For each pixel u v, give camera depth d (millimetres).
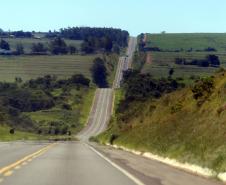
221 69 66000
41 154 60906
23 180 28484
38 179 29297
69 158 53750
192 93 69688
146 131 80375
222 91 54000
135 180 29266
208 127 46969
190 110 62781
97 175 32781
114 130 141250
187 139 49500
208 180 30406
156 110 90812
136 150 74188
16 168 37125
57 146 99562
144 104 133250
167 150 52969
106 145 122062
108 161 49281
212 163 35531
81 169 38000
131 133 96125
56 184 26766
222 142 39000
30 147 88000
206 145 41531
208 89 62375
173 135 57312
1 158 50562
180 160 43656
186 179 30297
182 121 60656
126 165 43375
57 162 46094
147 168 39750
